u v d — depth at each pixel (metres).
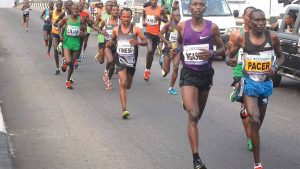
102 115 9.23
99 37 13.07
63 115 9.21
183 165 6.54
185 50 6.27
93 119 8.93
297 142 7.65
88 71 14.58
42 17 17.47
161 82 12.94
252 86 6.17
